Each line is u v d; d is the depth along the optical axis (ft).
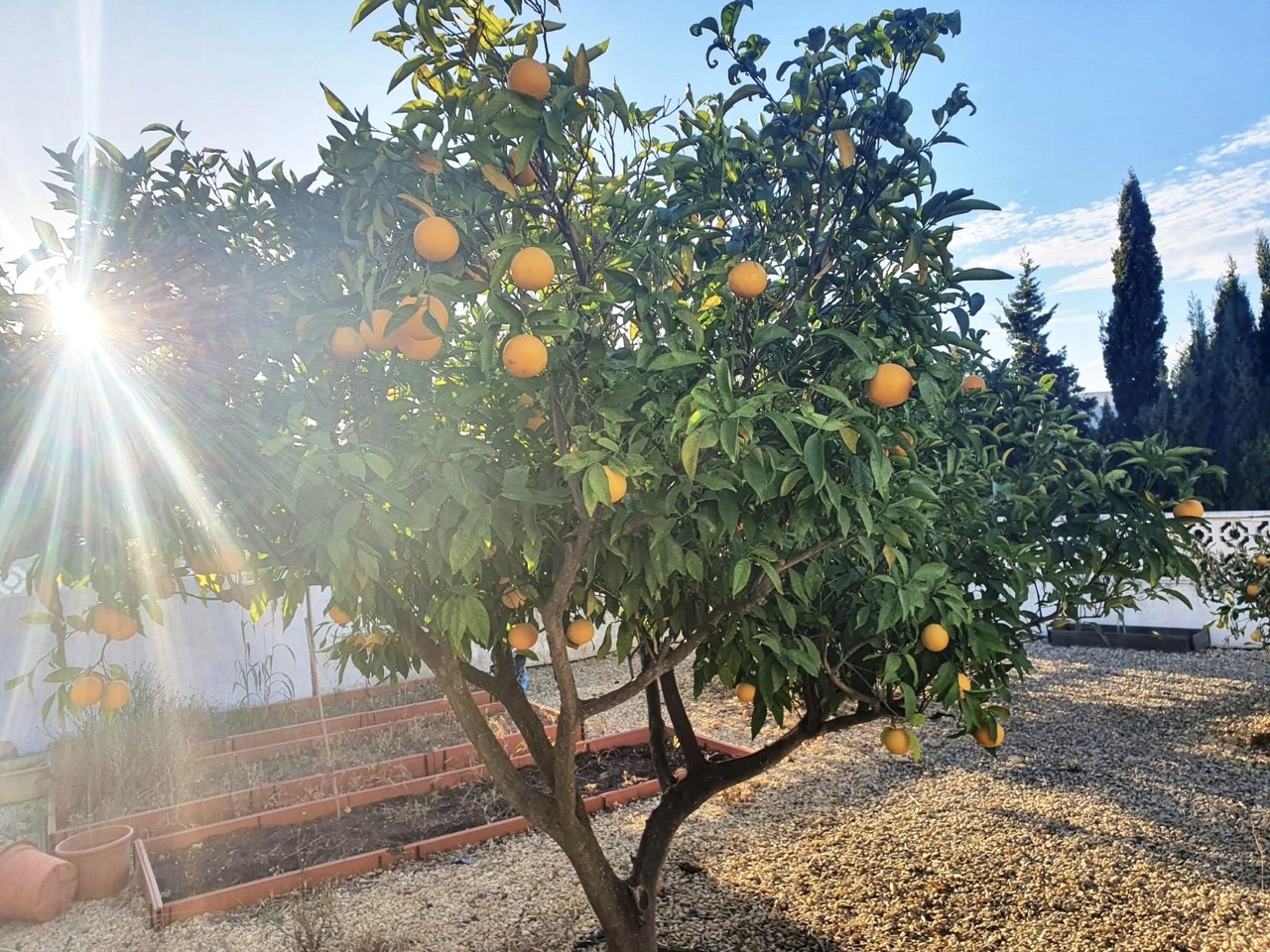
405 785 19.08
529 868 15.30
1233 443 51.24
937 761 20.29
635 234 7.82
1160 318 69.92
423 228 6.03
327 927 13.03
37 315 6.59
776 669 8.96
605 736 22.20
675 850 15.72
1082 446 12.01
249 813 18.31
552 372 6.49
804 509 6.75
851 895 13.57
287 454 6.12
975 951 11.78
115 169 7.02
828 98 7.06
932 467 10.91
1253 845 14.76
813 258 7.55
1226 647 32.60
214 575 8.18
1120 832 15.60
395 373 7.03
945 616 8.64
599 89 6.33
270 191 7.09
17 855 14.82
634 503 6.96
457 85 6.18
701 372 6.88
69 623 7.47
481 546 6.65
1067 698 25.82
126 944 13.23
